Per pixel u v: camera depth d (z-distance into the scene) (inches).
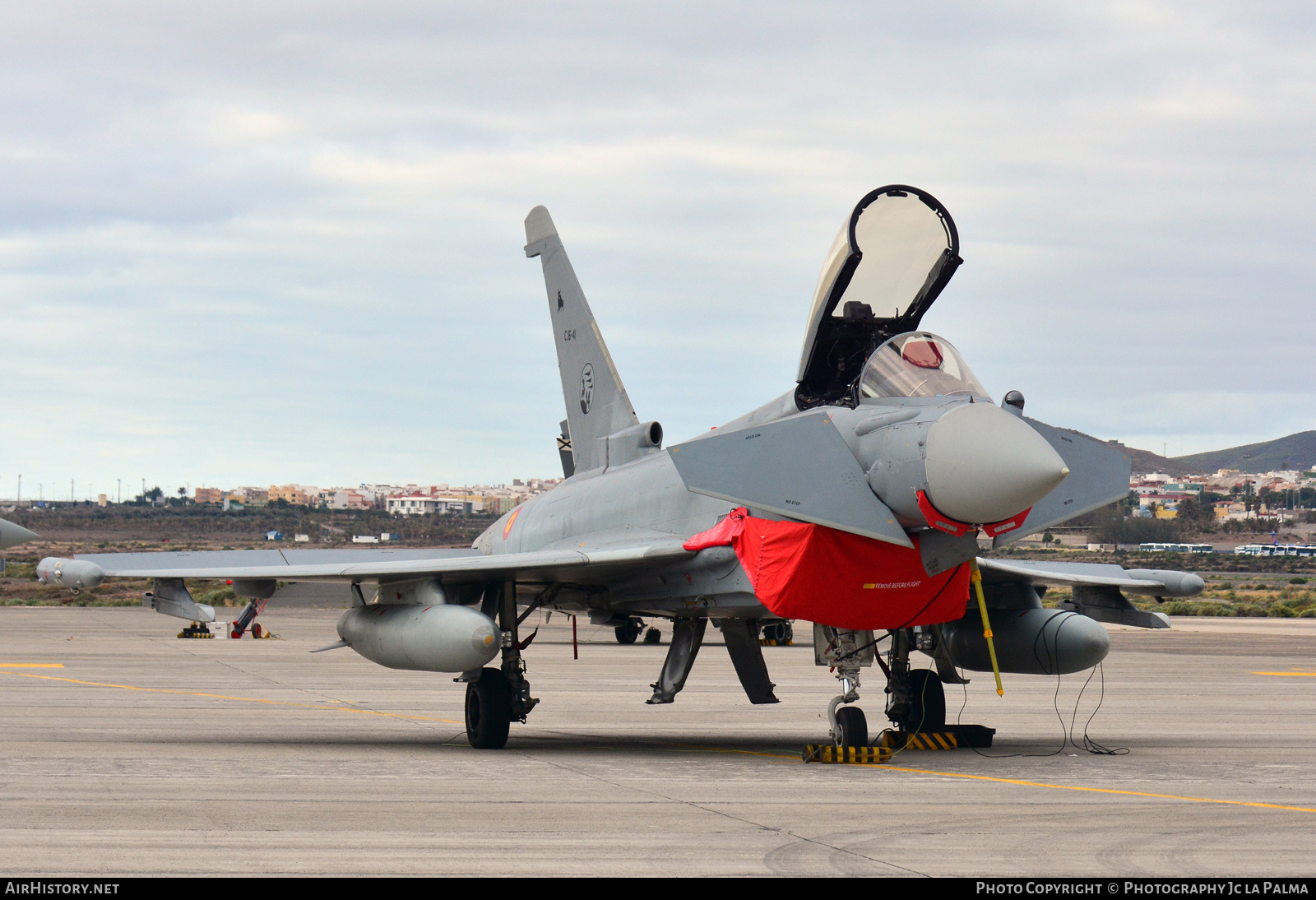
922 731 1887.3
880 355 1653.5
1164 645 5275.6
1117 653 4692.4
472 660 1728.6
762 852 1000.9
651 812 1195.9
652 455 2113.7
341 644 2010.3
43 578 1888.5
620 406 2311.8
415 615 1819.6
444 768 1545.3
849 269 1690.5
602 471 2297.0
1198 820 1168.2
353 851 1000.2
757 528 1632.6
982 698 2859.3
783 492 1547.7
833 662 1688.0
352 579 1909.4
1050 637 1870.1
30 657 3991.1
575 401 2477.9
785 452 1566.2
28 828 1093.8
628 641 5502.0
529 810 1208.2
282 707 2524.6
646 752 1788.9
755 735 2068.2
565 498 2283.5
